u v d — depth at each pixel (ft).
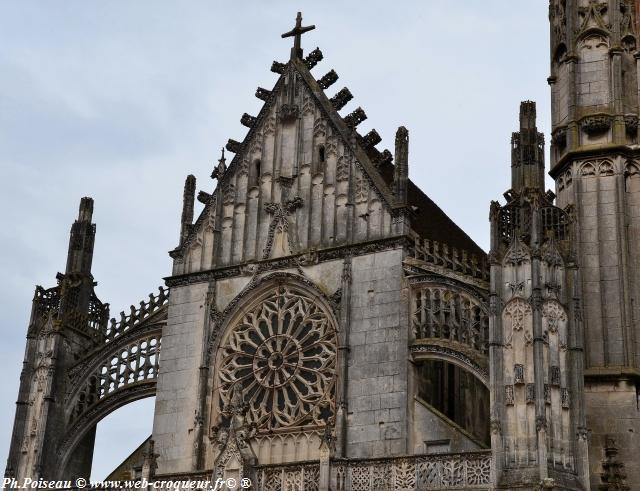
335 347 205.05
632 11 216.54
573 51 214.07
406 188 211.20
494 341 181.47
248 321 216.13
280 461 202.18
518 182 193.26
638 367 194.70
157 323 224.33
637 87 211.82
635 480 186.29
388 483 180.04
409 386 195.62
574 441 175.42
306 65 232.94
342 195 216.74
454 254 200.13
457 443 189.67
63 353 227.20
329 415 201.36
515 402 176.86
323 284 210.38
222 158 232.12
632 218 203.82
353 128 221.25
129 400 222.69
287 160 225.76
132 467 213.25
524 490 170.30
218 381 213.66
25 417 223.10
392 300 202.49
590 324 196.54
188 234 228.02
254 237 221.87
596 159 205.77
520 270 184.65
